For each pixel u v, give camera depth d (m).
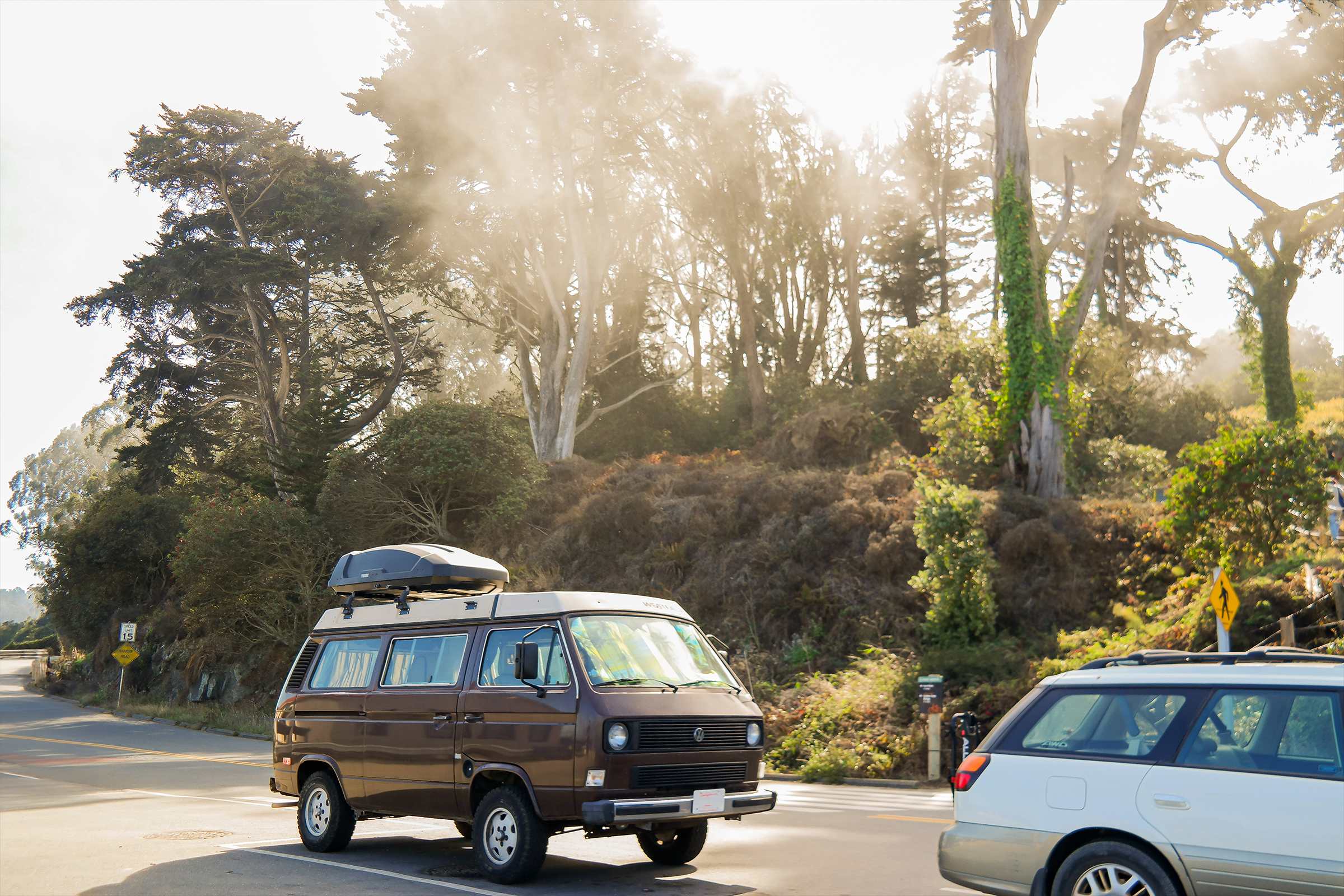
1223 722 5.52
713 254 49.25
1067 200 30.97
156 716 35.31
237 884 8.18
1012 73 30.52
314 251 40.94
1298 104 39.44
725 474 32.56
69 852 9.82
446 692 8.98
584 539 31.12
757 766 8.91
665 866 9.02
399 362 47.16
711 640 9.69
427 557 10.05
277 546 32.78
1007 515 25.36
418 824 12.18
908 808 13.38
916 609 24.16
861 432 35.44
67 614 51.97
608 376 48.59
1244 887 5.16
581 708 8.05
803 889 7.93
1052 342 29.34
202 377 50.72
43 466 100.19
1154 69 31.11
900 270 49.97
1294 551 19.38
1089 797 5.69
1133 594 22.38
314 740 10.05
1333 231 39.75
